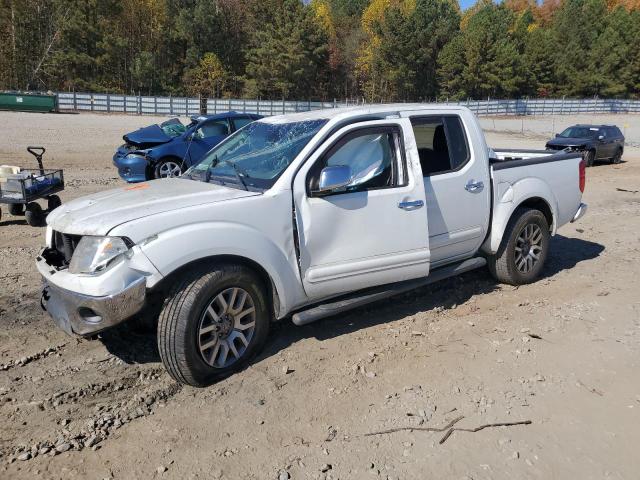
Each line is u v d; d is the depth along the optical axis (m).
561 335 4.59
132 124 31.42
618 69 86.50
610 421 3.38
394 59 74.44
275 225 3.93
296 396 3.63
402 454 3.06
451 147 5.08
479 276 6.11
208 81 68.81
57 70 59.22
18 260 6.57
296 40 66.62
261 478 2.87
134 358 4.14
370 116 4.50
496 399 3.61
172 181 4.62
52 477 2.86
